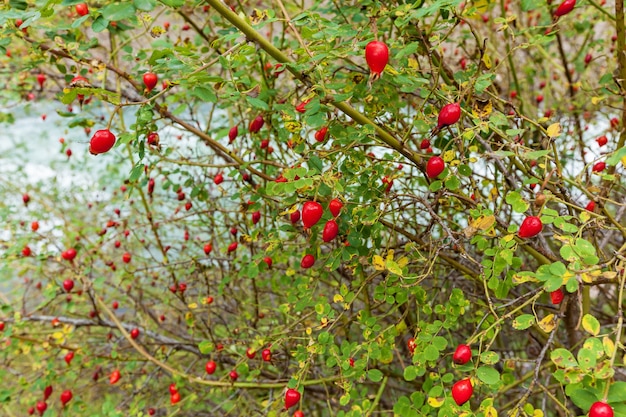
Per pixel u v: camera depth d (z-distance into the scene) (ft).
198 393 8.89
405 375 4.33
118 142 4.65
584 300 5.62
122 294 9.75
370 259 5.31
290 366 7.46
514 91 8.26
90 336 10.19
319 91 4.66
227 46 7.57
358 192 5.04
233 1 7.84
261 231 6.38
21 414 9.71
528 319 3.51
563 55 8.52
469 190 5.56
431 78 5.84
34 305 10.21
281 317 8.67
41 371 8.29
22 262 8.65
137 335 8.16
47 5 3.79
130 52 6.72
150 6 3.49
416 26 4.76
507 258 3.95
